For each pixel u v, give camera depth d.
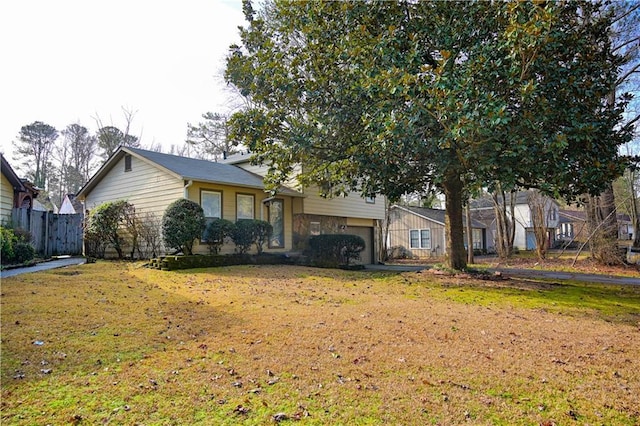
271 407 2.79
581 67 8.28
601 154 8.39
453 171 9.25
